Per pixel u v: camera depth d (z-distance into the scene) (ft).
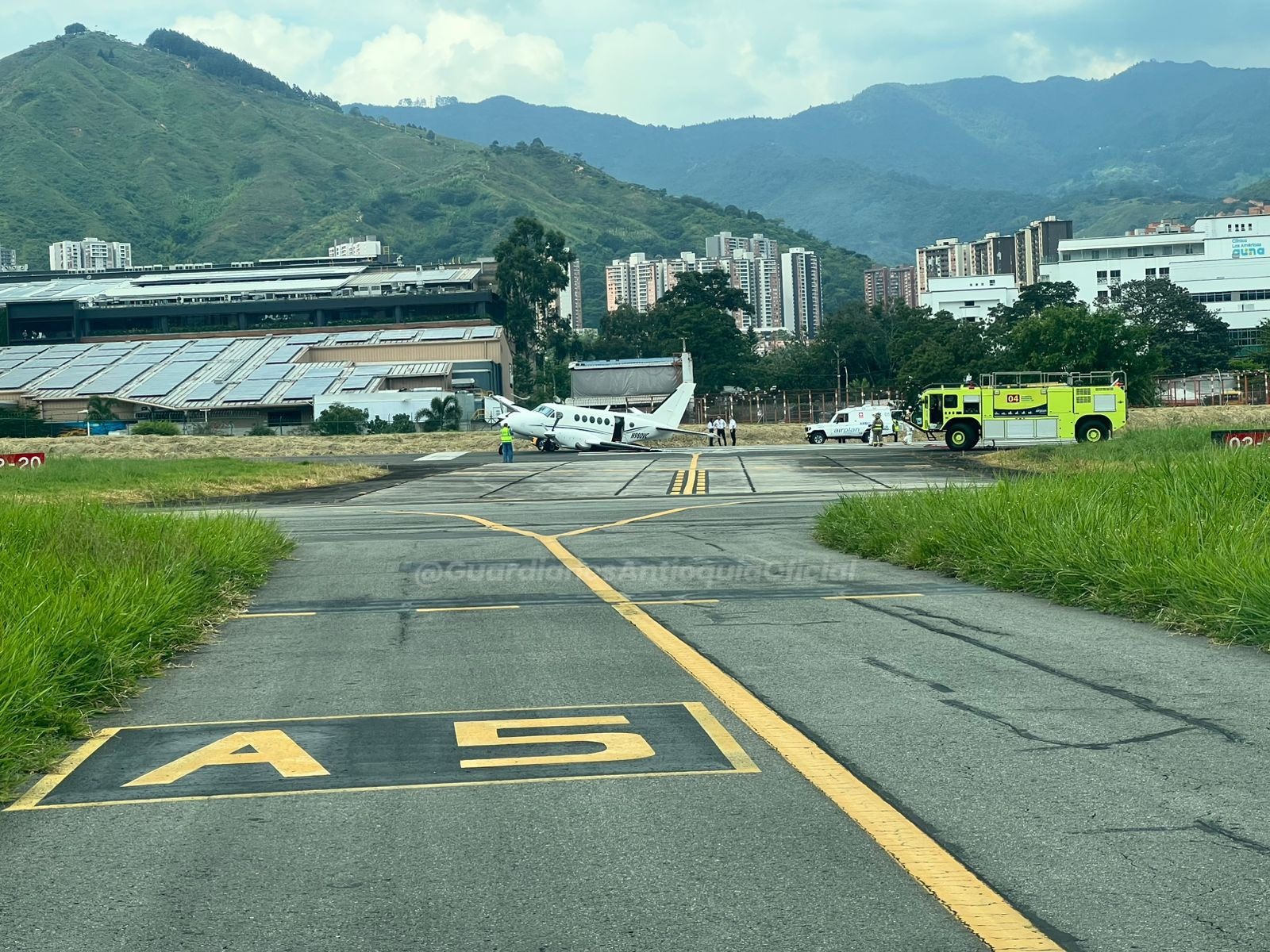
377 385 315.78
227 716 24.57
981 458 147.23
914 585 43.62
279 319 453.17
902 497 59.62
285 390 312.29
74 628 27.45
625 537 63.57
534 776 19.65
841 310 411.95
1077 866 15.14
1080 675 26.86
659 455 177.37
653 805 17.94
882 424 214.90
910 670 27.81
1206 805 17.49
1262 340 357.41
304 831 17.06
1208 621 31.76
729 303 448.65
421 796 18.69
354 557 55.77
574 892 14.56
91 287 472.85
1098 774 19.19
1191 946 12.82
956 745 21.08
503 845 16.33
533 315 453.58
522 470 140.97
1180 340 435.94
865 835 16.46
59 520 47.21
